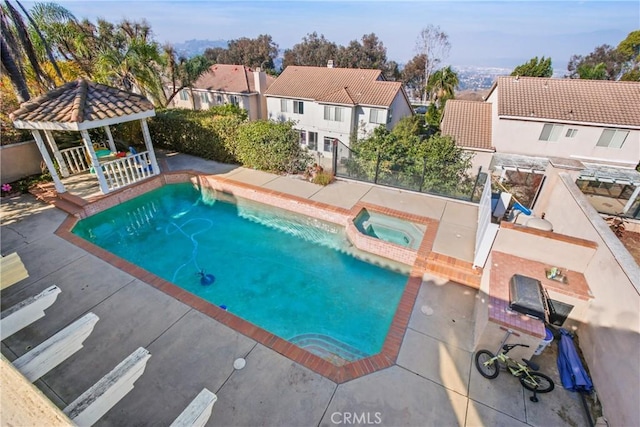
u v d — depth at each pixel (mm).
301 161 13250
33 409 1425
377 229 9922
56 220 9391
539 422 4461
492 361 5031
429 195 11328
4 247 8016
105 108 9945
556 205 7934
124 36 23250
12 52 11234
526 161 19703
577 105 19844
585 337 5348
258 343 5559
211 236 9852
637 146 18500
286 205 10961
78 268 7309
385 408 4609
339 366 5238
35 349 1972
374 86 26344
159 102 23719
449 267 7527
